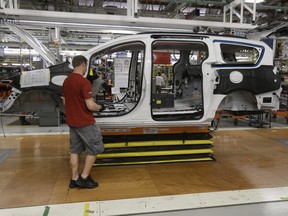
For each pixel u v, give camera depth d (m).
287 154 4.74
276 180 3.56
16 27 5.74
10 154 4.59
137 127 3.90
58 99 4.20
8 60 14.91
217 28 6.00
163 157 4.21
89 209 2.73
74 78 3.04
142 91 3.75
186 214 2.69
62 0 8.26
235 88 4.04
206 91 3.96
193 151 4.24
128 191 3.17
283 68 8.71
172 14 8.89
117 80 8.40
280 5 8.77
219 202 2.92
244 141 5.65
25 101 4.19
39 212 2.66
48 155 4.55
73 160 3.22
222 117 8.67
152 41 3.83
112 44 3.86
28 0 7.89
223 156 4.59
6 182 3.42
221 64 4.00
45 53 6.77
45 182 3.43
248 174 3.77
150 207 2.80
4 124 7.35
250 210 2.78
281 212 2.74
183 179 3.55
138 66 5.09
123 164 4.05
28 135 5.95
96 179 3.52
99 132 3.18
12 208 2.74
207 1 6.95
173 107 4.37
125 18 5.27
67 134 6.05
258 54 4.27
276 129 6.94
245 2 6.92
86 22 5.40
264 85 4.19
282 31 7.28
